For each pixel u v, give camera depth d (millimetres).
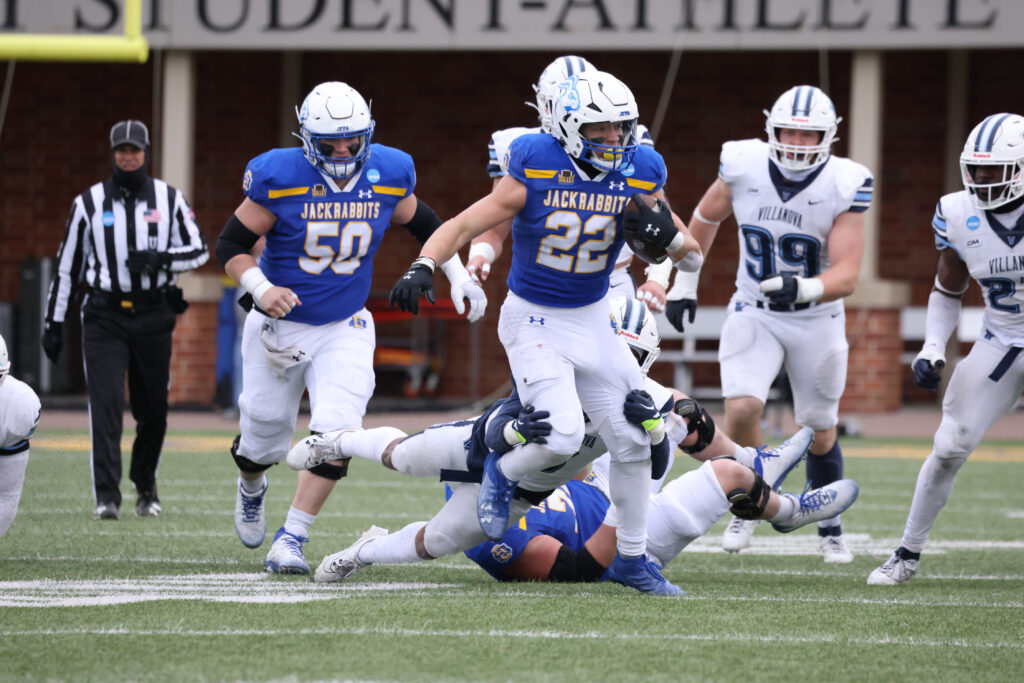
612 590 16703
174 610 14609
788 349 22219
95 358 24047
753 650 13062
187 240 24703
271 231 18234
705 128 59969
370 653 12523
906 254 59688
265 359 18500
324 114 17500
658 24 51500
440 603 15266
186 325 52625
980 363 18156
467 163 61094
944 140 59219
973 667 12609
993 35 49719
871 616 15211
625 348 15945
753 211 21734
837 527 21062
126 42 45125
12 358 53812
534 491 16078
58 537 21297
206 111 61000
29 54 44875
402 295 14492
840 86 59344
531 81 60750
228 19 52344
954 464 17984
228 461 33875
